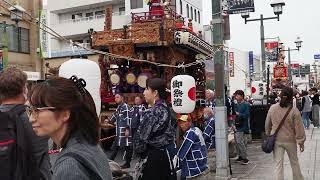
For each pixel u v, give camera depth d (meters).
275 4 17.69
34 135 3.35
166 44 13.53
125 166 11.00
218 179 9.24
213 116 9.82
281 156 7.80
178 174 5.78
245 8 12.64
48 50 29.05
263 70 21.05
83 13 43.09
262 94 19.25
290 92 7.73
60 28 42.06
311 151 13.45
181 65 13.95
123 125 11.19
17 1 26.78
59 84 2.17
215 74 9.43
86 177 2.03
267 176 9.70
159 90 5.80
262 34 20.69
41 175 3.42
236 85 43.88
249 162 11.82
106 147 13.58
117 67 14.52
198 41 15.19
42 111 2.13
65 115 2.15
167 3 14.74
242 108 11.62
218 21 9.50
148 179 5.63
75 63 5.07
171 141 5.73
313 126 22.75
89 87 5.09
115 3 41.06
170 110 5.87
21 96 3.55
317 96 22.38
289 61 36.34
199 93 16.55
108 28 14.95
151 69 14.16
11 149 3.29
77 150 2.09
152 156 5.64
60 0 42.97
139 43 13.68
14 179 3.29
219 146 9.29
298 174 7.80
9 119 3.32
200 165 5.76
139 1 38.47
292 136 7.74
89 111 2.21
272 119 7.88
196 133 5.76
